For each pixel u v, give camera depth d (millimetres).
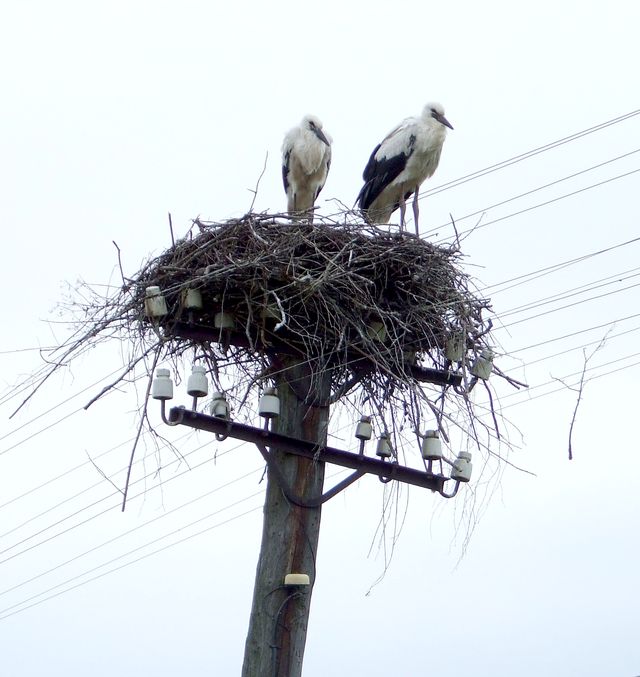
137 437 6770
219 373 7699
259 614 6828
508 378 7961
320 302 7277
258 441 7074
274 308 7199
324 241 7652
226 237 7598
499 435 7449
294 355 7422
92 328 7566
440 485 7480
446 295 7844
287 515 7020
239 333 7520
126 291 7715
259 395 7609
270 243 7414
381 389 7500
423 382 7742
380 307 7641
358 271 7598
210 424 6965
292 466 7145
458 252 8117
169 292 7410
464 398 7375
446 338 7672
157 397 6934
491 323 7984
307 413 7309
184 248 7734
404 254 7762
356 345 7395
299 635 6766
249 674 6707
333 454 7266
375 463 7352
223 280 7293
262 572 6949
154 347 7297
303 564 6941
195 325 7352
